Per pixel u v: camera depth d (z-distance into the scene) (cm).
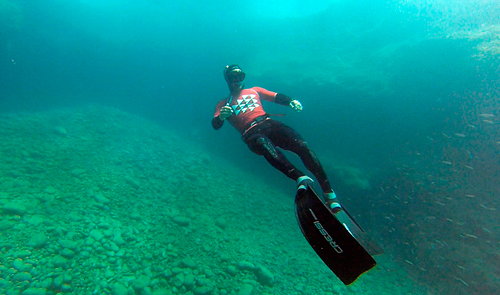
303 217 180
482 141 946
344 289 611
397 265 836
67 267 434
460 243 820
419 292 698
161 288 456
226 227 757
